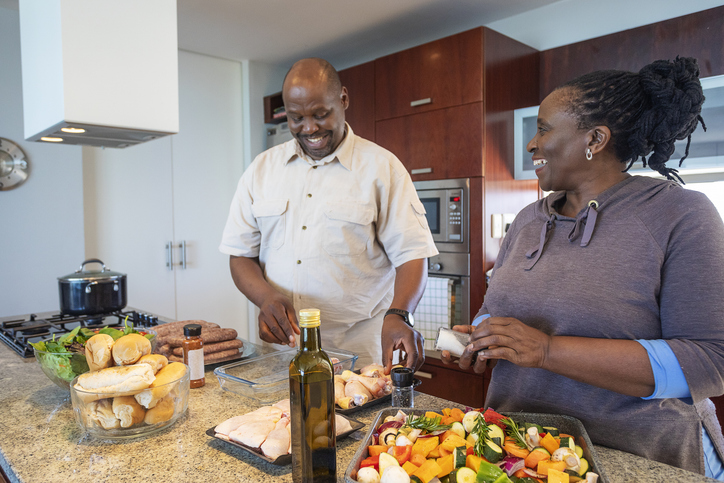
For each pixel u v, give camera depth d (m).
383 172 1.58
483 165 2.52
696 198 0.83
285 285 1.65
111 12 1.45
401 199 1.58
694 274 0.79
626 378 0.79
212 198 3.71
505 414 0.84
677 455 0.88
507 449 0.73
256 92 3.82
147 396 0.91
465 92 2.56
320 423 0.72
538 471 0.69
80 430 0.97
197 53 3.60
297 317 1.43
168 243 3.48
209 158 3.69
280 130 3.69
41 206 2.86
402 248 1.58
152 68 1.54
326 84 1.38
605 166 0.92
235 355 1.43
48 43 1.46
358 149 1.62
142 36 1.52
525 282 0.96
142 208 3.37
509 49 2.65
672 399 0.89
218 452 0.87
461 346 1.00
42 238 2.87
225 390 1.19
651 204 0.86
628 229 0.87
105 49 1.45
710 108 2.16
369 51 3.59
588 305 0.87
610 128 0.88
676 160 2.27
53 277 2.91
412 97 2.82
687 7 2.36
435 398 1.12
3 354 1.59
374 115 3.04
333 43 3.41
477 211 2.55
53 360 1.09
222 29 3.15
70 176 2.95
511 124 2.69
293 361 0.73
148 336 1.20
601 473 0.65
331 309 1.62
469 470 0.67
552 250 0.96
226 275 3.79
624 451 0.88
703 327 0.78
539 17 2.85
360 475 0.67
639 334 0.85
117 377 0.90
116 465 0.83
